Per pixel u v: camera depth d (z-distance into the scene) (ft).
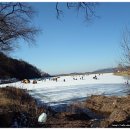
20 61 389.60
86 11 52.29
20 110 49.73
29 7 77.00
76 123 49.19
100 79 239.91
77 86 160.35
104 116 62.03
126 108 61.36
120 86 142.61
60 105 74.90
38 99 88.63
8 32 77.30
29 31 79.92
